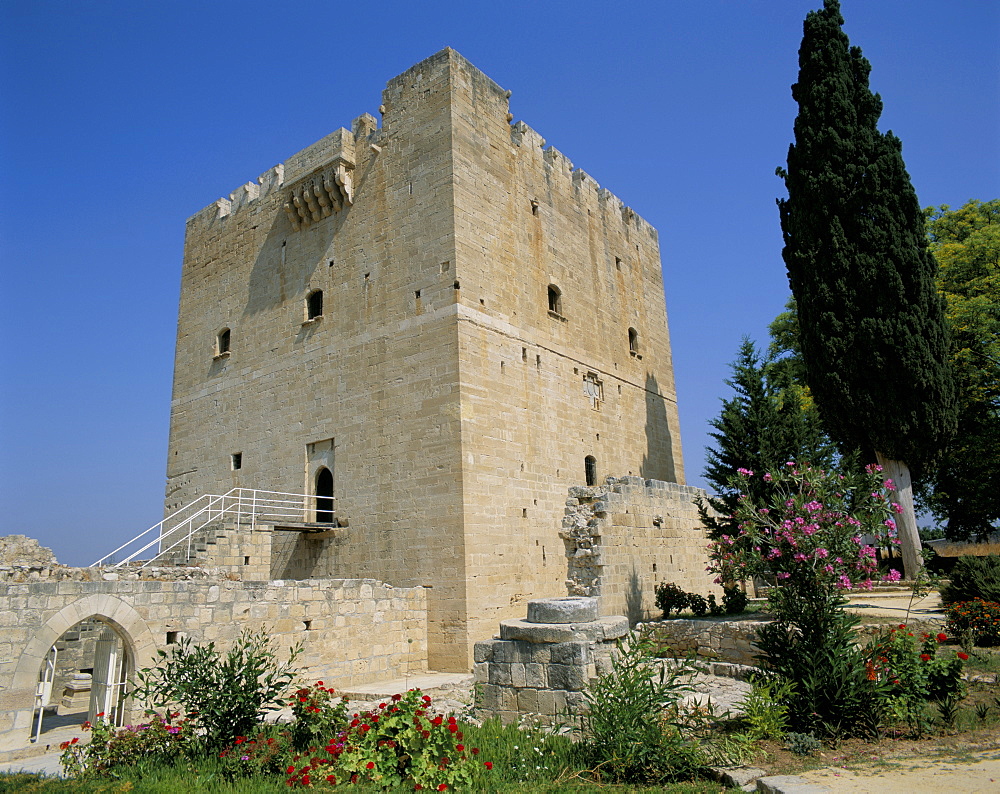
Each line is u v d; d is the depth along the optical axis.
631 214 39.59
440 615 23.00
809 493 14.09
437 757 10.18
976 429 34.28
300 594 19.42
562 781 9.96
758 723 11.36
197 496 32.66
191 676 12.64
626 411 34.97
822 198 26.95
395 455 25.42
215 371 33.56
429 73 27.70
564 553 27.69
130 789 10.03
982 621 16.44
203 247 36.16
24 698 14.35
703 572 30.33
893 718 11.74
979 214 39.72
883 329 25.31
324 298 29.34
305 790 9.77
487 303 26.42
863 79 28.59
